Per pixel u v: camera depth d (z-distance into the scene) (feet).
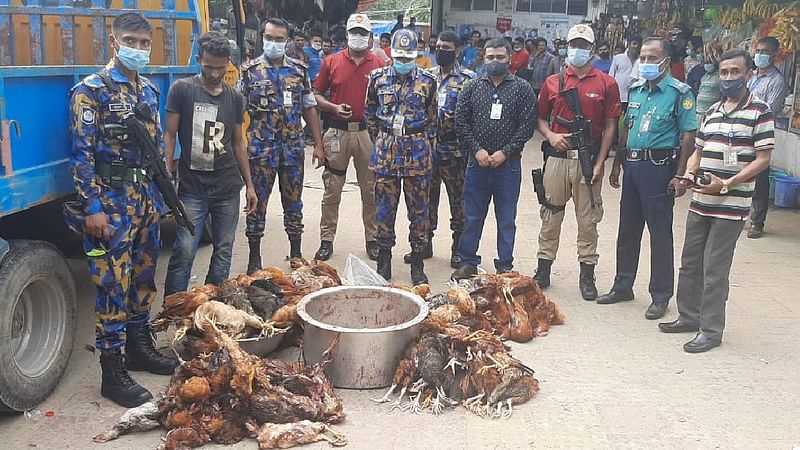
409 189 19.39
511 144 18.81
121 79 12.44
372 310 15.75
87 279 19.49
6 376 11.77
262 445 11.71
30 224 14.19
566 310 18.42
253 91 19.20
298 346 15.75
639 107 17.62
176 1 19.31
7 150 11.41
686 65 40.96
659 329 17.16
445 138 21.09
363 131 21.57
